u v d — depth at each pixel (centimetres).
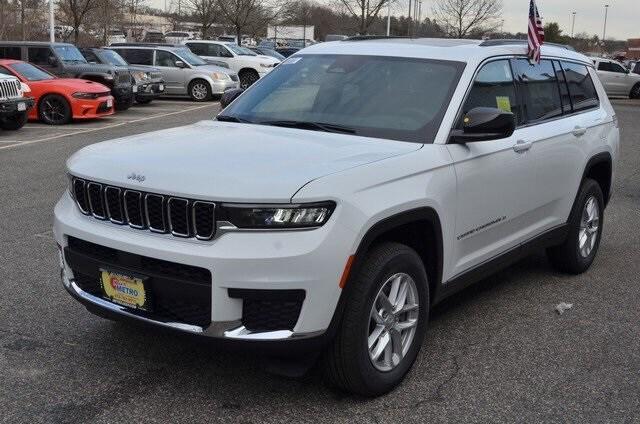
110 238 352
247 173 335
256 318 330
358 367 354
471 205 426
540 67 538
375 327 369
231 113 482
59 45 1911
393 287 373
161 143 398
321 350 348
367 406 370
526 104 506
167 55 2364
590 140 579
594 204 607
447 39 523
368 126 427
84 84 1694
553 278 598
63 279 394
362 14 4334
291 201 321
